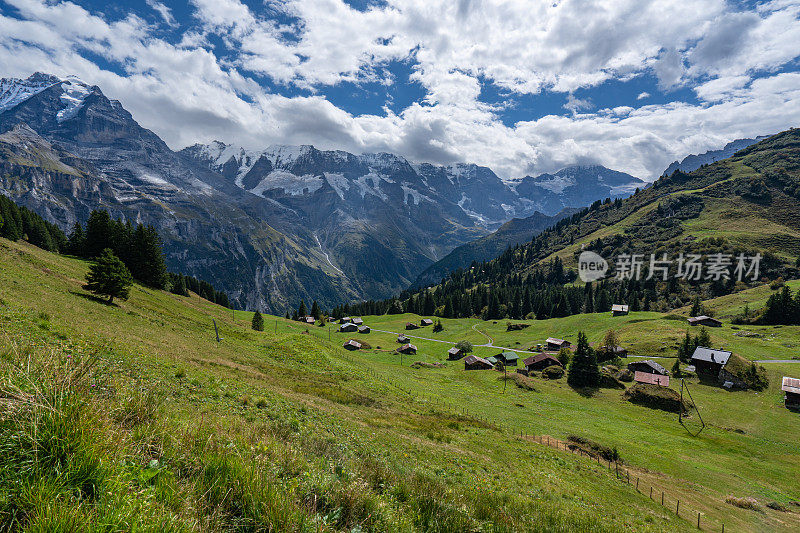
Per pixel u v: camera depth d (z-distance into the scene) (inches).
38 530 98.0
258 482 172.9
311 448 359.6
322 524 170.1
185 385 712.4
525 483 832.9
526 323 6589.6
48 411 134.6
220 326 3223.4
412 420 1392.7
